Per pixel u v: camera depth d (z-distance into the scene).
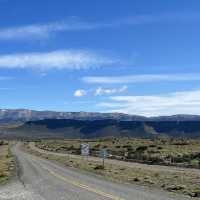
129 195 26.20
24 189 31.70
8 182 39.31
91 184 35.41
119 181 39.78
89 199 24.22
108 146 152.75
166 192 29.23
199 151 108.00
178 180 44.22
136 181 40.62
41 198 25.45
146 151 118.19
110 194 26.75
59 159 93.50
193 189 32.97
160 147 124.12
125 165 76.94
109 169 61.88
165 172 59.31
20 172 52.72
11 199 25.55
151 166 75.19
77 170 58.06
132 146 142.50
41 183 36.78
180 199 24.53
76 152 137.38
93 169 61.03
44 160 88.19
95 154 120.94
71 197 25.50
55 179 41.41
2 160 90.62
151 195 26.47
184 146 127.31
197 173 57.81
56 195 26.91
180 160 89.31
